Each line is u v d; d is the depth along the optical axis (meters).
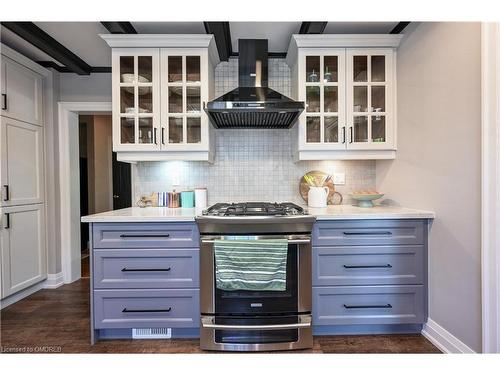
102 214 1.98
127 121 2.24
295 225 1.81
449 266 1.73
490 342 1.45
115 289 1.87
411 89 2.09
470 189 1.57
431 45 1.87
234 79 2.57
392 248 1.92
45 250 2.86
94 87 2.96
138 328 1.91
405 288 1.92
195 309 1.88
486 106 1.44
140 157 2.24
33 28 2.17
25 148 2.62
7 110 2.42
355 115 2.24
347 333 2.00
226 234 1.82
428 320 1.93
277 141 2.60
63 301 2.59
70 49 2.54
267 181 2.60
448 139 1.73
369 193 2.31
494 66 1.41
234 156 2.59
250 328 1.80
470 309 1.58
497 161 1.41
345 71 2.23
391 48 2.25
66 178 3.02
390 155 2.30
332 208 2.25
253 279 1.76
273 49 2.53
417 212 1.89
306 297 1.85
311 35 2.15
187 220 1.86
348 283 1.91
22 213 2.58
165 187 2.59
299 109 1.97
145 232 1.87
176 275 1.88
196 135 2.25
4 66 2.39
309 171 2.61
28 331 2.07
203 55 2.19
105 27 2.08
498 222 1.42
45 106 2.87
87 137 4.75
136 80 2.19
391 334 1.99
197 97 2.24
